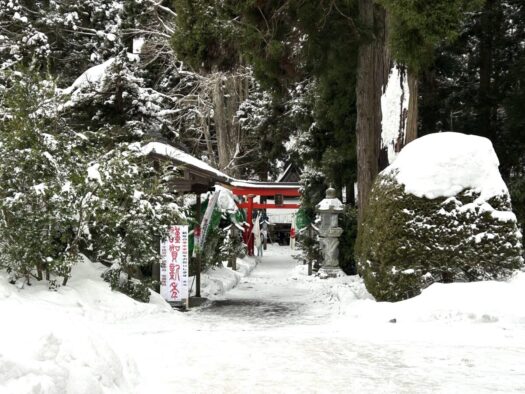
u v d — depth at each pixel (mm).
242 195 27859
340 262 17438
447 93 18562
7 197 8312
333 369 5812
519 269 9008
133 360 5289
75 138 9609
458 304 8289
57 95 9578
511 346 6859
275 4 12438
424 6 9828
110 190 8984
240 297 12922
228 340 7238
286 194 28125
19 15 21234
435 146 9430
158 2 27641
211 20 12172
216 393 4961
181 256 10711
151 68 31094
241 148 33781
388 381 5383
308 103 18406
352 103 15938
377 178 10258
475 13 17172
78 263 9891
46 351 4016
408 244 8992
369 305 9172
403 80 11945
